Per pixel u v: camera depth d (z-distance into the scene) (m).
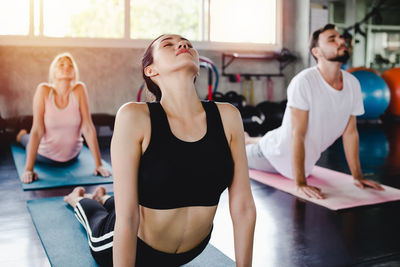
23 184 3.18
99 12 6.32
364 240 2.16
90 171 3.66
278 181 3.32
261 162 3.53
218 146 1.23
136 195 1.19
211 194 1.27
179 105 1.23
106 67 6.34
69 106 3.54
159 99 1.38
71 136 3.69
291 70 7.67
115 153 1.18
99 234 1.52
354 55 8.59
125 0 6.34
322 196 2.84
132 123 1.17
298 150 2.92
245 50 7.29
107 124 6.31
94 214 1.75
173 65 1.20
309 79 2.87
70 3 6.13
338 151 4.92
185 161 1.19
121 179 1.17
